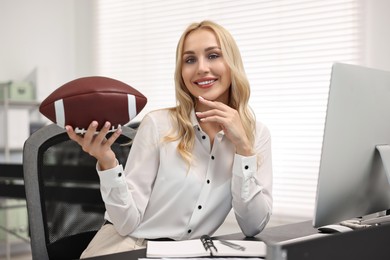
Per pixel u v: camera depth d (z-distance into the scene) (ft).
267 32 9.88
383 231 2.43
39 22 12.86
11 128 11.46
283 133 9.59
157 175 4.61
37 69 12.12
